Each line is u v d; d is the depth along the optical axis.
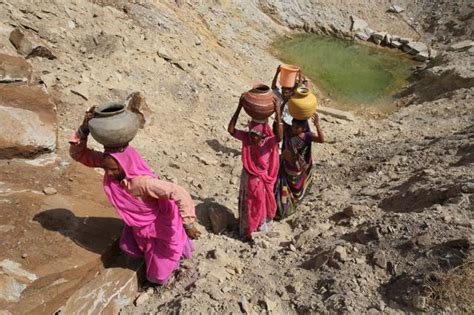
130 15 9.50
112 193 3.64
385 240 3.96
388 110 10.84
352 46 13.91
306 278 3.94
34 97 5.04
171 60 8.68
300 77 6.43
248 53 12.26
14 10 7.09
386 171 6.17
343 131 9.30
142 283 4.11
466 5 14.40
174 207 3.75
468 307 3.23
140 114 6.78
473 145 5.80
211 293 3.83
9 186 4.18
